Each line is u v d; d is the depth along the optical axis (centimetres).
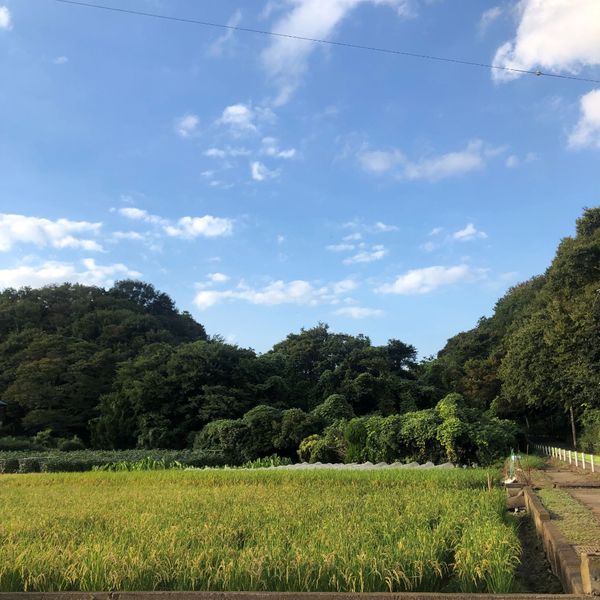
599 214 3478
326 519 916
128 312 6956
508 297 6638
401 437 2964
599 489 1577
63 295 7288
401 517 905
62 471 3014
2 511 1164
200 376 4575
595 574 516
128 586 600
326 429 3616
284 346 6278
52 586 611
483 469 2250
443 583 642
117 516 1019
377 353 5462
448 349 7450
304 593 541
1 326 6350
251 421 3806
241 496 1354
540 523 947
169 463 3156
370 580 593
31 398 4816
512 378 3906
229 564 612
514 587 621
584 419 3369
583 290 3177
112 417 4400
